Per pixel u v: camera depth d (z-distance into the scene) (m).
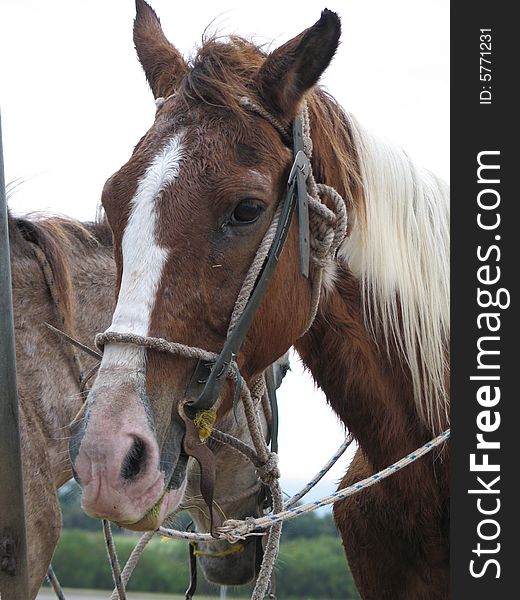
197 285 2.27
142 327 2.19
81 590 11.73
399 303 2.93
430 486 2.98
